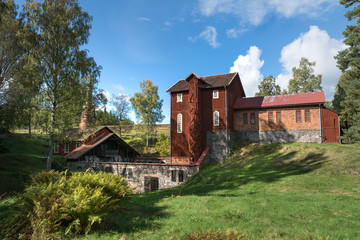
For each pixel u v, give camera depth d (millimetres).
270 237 7191
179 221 9047
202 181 23250
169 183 27156
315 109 30312
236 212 10203
